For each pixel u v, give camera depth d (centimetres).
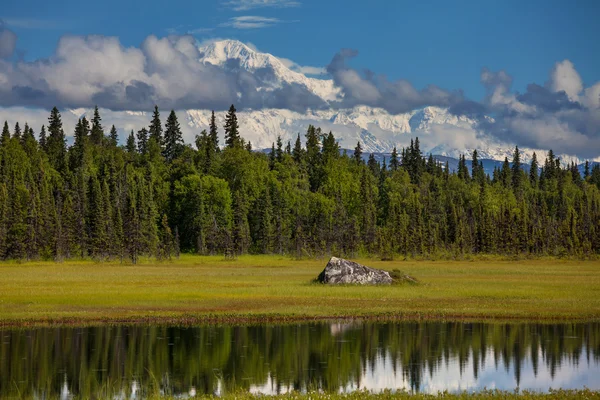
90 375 4581
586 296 8050
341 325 6294
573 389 4125
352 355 5166
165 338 5675
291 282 9850
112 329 6009
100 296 7769
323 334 5888
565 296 8050
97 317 6444
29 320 6269
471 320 6562
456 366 4872
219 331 5981
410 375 4622
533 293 8319
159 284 9456
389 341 5622
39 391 4228
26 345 5375
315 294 8181
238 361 4975
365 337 5778
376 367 4831
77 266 15225
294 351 5272
